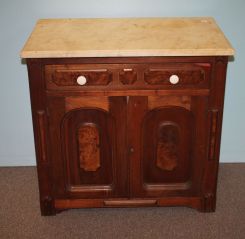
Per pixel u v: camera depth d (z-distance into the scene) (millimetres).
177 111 2066
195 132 2098
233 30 2398
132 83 1975
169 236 2160
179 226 2223
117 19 2275
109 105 2027
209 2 2334
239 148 2689
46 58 1916
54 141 2102
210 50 1896
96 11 2346
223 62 1941
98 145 2129
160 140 2125
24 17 2348
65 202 2248
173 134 2113
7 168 2691
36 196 2443
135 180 2203
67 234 2184
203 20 2252
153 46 1927
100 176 2205
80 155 2152
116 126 2076
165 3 2332
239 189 2482
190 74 1958
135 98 2012
